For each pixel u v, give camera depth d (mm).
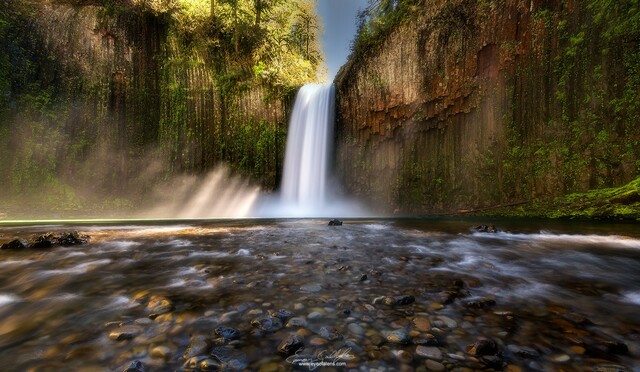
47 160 17922
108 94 19375
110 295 2928
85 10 19594
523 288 3166
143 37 20531
